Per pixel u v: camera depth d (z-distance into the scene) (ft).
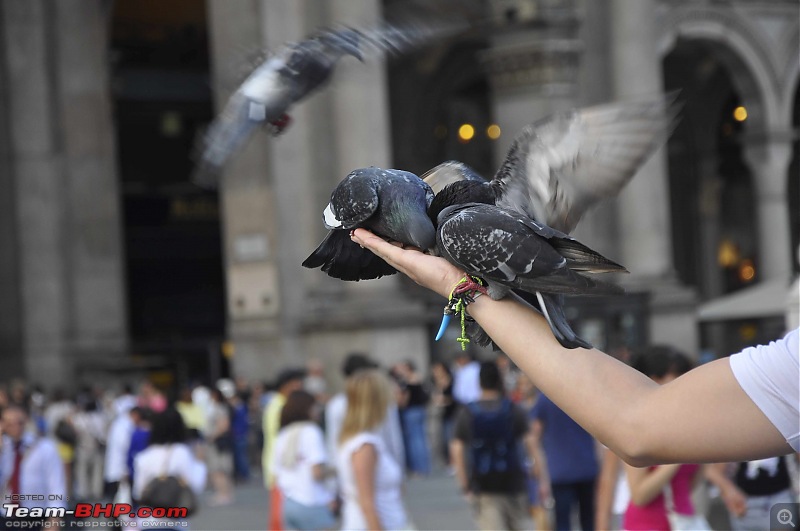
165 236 128.67
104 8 108.06
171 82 125.08
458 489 68.39
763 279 120.98
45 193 105.19
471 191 10.16
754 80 118.01
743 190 143.13
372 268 11.09
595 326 92.02
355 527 29.53
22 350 103.50
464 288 9.62
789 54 118.73
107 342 106.32
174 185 128.26
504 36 96.89
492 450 36.55
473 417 36.83
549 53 95.35
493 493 36.73
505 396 37.17
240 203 90.84
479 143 130.93
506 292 9.59
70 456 62.28
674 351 30.91
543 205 10.28
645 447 9.02
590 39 98.07
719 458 8.88
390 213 10.12
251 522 58.75
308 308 88.48
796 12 119.03
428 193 10.42
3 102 104.47
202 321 131.03
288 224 89.66
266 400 82.43
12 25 104.53
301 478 32.96
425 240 9.98
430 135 126.72
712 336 123.24
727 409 8.83
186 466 31.68
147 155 126.41
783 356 8.75
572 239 9.15
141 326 127.13
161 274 128.67
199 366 122.72
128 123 124.88
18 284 104.01
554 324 9.20
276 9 88.53
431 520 56.39
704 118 142.10
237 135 11.10
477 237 9.25
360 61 11.85
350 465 29.48
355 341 86.17
